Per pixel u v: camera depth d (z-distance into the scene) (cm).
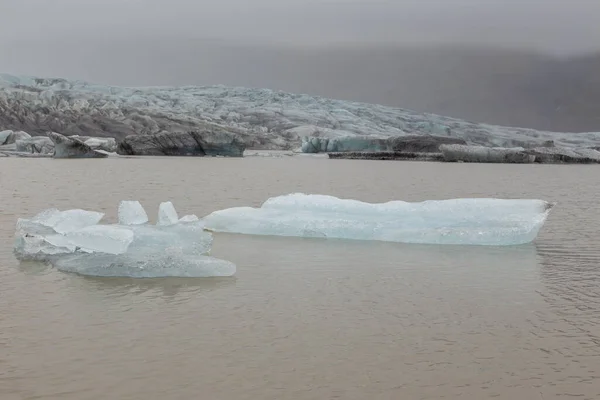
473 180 2952
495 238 1047
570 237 1134
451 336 570
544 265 886
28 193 1900
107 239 812
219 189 2145
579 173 3725
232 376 474
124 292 718
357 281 782
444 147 5334
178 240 895
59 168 3359
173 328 588
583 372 487
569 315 639
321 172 3472
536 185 2642
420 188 2405
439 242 1048
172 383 461
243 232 1139
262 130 11338
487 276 816
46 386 454
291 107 14562
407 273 829
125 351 526
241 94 15738
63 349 530
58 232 927
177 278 789
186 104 13350
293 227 1111
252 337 563
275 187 2281
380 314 638
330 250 983
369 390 452
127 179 2583
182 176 2845
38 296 699
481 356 520
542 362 507
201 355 518
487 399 439
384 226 1088
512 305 676
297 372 483
